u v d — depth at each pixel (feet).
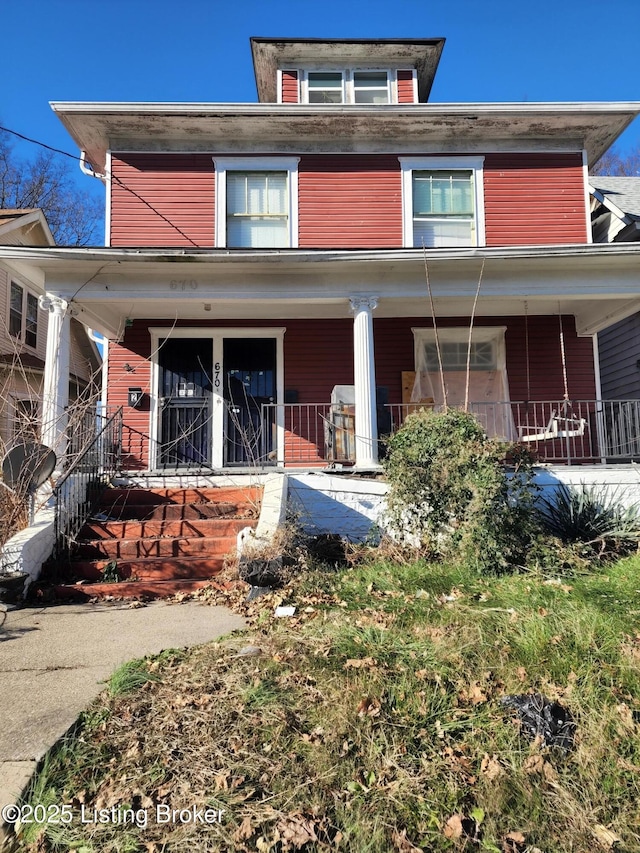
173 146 34.27
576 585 17.07
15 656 13.38
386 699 10.87
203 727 10.02
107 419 28.50
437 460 20.53
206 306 32.01
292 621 14.88
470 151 35.04
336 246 34.06
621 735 10.18
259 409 34.76
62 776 8.84
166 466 33.45
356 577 18.75
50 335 27.50
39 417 29.27
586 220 34.81
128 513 24.17
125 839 7.71
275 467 31.89
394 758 9.48
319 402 34.76
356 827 8.15
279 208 34.42
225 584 19.44
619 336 42.34
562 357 34.71
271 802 8.46
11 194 87.51
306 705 10.70
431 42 37.55
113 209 33.73
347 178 34.63
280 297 28.71
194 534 22.71
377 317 35.42
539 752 9.75
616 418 34.50
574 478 25.82
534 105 32.73
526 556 19.30
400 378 35.09
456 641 12.91
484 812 8.64
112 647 13.92
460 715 10.55
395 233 34.37
